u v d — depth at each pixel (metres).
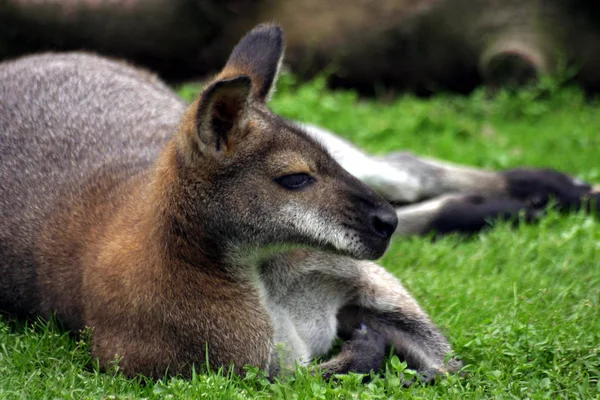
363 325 9.71
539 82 20.41
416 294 11.16
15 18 20.33
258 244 9.07
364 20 21.03
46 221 10.20
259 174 8.92
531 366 9.08
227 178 8.90
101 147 10.82
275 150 8.95
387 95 21.58
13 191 10.62
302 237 9.02
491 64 20.58
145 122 11.48
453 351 9.52
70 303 9.74
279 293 9.64
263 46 9.83
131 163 10.47
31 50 20.64
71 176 10.50
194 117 8.75
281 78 20.52
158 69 21.33
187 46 21.03
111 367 9.06
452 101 20.66
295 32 21.23
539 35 20.53
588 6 20.53
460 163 16.72
